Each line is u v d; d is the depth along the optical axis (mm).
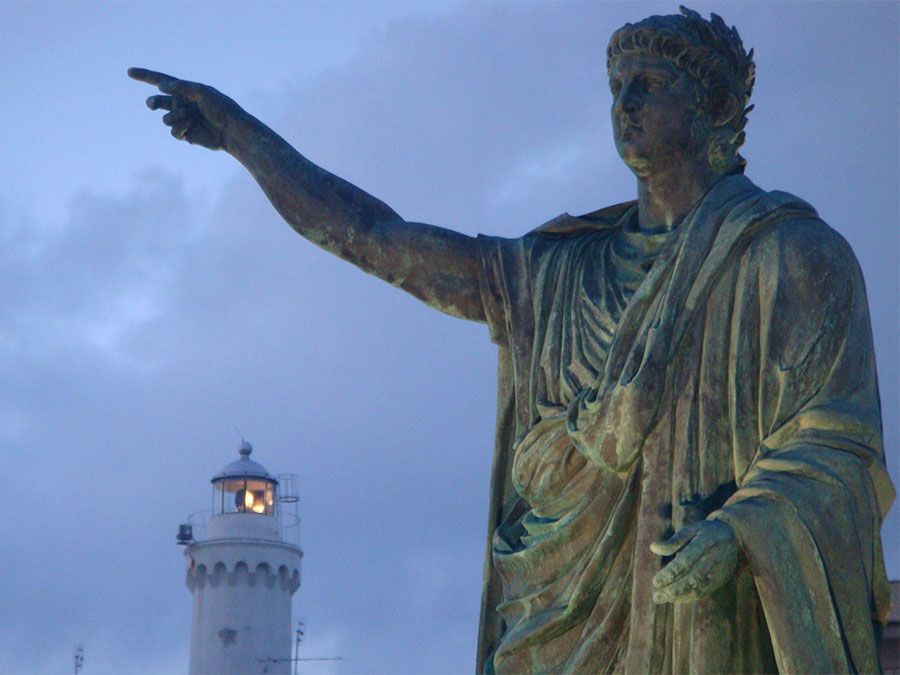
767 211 17172
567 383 17422
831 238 17078
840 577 15852
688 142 17797
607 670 16688
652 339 16875
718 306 16984
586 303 17719
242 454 79625
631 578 16719
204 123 19125
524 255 18375
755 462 16484
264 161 18859
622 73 17984
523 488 17469
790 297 16797
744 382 16734
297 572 77625
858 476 16125
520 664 17078
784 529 15859
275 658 76062
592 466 17062
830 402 16422
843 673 15633
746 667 16078
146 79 19156
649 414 16688
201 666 74812
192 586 77250
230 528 76375
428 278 18547
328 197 18750
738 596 16125
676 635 16203
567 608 16844
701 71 17906
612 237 18188
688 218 17484
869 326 16953
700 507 16500
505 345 18312
